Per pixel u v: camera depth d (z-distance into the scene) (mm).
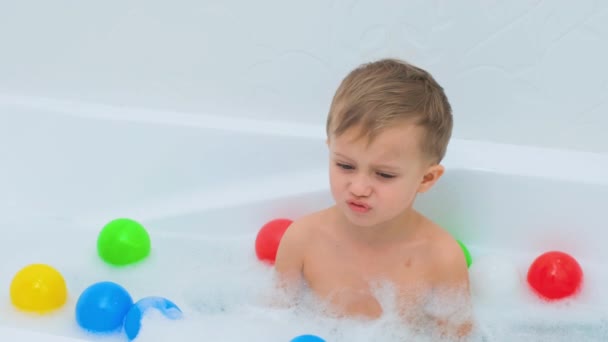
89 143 1442
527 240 1360
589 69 1306
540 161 1343
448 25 1306
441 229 1205
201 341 1112
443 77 1351
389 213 1062
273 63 1397
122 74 1462
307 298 1223
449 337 1180
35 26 1448
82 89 1488
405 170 1038
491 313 1238
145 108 1479
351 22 1333
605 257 1337
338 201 1064
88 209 1470
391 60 1135
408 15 1309
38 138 1456
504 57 1317
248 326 1178
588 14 1264
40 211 1476
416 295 1187
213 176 1430
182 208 1414
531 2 1269
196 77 1439
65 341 844
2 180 1474
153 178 1444
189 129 1407
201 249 1393
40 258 1376
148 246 1359
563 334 1208
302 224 1211
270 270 1326
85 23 1430
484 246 1379
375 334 1174
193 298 1266
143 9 1398
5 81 1508
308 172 1403
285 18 1354
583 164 1339
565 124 1358
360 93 1035
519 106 1355
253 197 1390
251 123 1422
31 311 1192
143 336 1080
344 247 1185
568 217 1327
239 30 1383
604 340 1198
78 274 1329
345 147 1019
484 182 1326
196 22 1392
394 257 1180
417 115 1033
